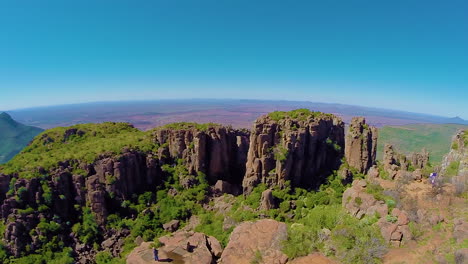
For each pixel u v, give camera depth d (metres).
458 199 39.16
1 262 58.44
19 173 66.94
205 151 88.00
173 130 88.50
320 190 77.38
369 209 39.50
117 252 65.69
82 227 68.06
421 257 31.20
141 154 83.06
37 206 65.75
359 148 80.94
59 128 96.12
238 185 90.75
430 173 50.38
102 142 86.06
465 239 31.39
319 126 84.56
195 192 81.81
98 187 71.75
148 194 79.00
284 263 35.00
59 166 71.00
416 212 37.72
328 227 41.16
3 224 62.41
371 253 32.91
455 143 51.16
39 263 59.22
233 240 41.84
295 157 80.12
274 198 74.06
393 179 50.66
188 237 53.31
